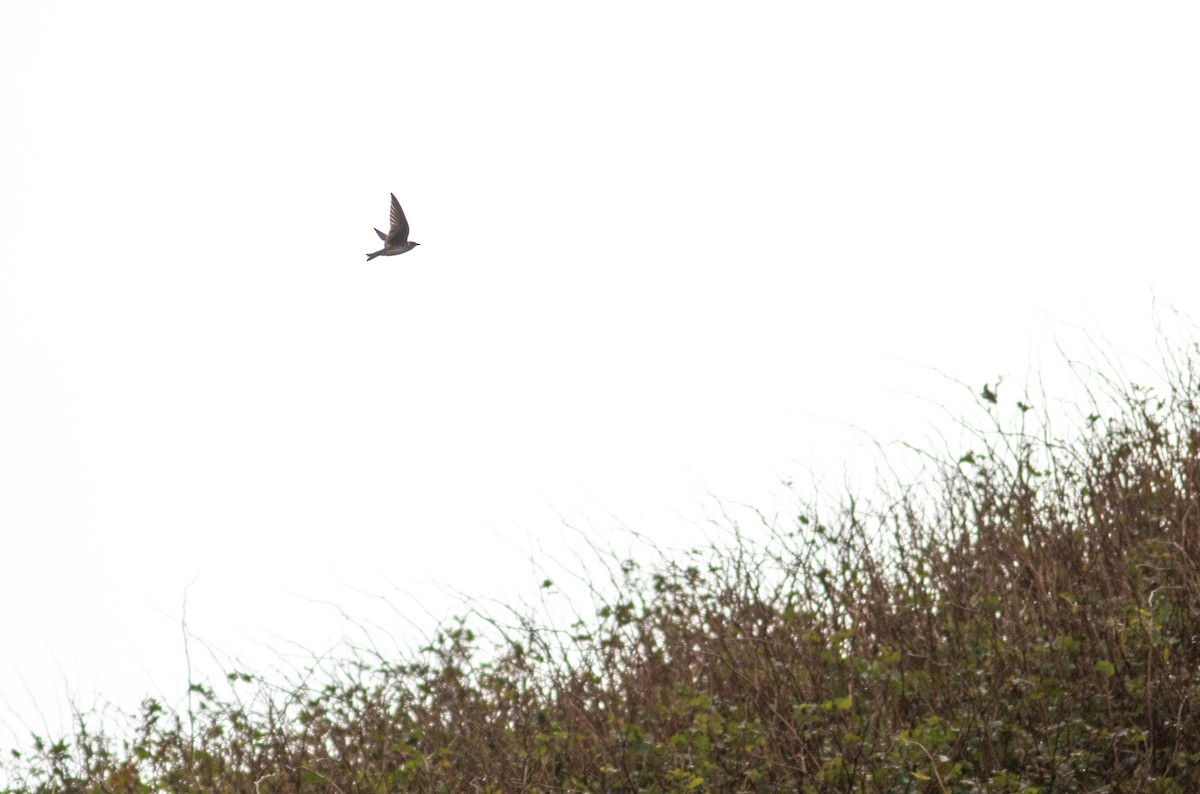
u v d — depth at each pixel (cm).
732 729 2953
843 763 2725
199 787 3275
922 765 2705
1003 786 2631
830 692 3056
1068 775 2653
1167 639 2908
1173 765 2661
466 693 3391
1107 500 3566
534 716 3291
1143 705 2827
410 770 3084
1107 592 3139
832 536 3500
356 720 3347
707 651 3341
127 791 3344
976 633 3206
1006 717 2848
